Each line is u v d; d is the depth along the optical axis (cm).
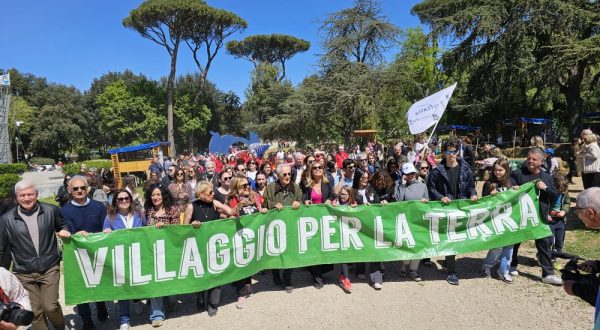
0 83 3581
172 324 464
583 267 258
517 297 511
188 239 469
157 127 4206
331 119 3356
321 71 3397
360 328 444
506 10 2408
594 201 226
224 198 570
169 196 508
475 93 2870
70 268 423
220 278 484
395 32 3183
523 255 673
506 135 3200
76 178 440
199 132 4881
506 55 2475
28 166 4638
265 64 5316
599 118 3142
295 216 536
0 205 529
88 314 445
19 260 386
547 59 2192
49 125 5584
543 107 3325
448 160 589
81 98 6494
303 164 850
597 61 2031
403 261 592
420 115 853
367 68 3181
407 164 583
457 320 456
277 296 538
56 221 417
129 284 445
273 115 4572
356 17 3164
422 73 4000
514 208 563
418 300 512
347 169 669
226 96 6291
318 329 443
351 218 546
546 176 570
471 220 559
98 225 456
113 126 4266
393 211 551
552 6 2170
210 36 4266
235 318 475
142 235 450
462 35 2600
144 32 3875
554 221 569
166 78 6003
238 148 3438
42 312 401
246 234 502
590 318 450
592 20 2142
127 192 475
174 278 462
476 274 598
